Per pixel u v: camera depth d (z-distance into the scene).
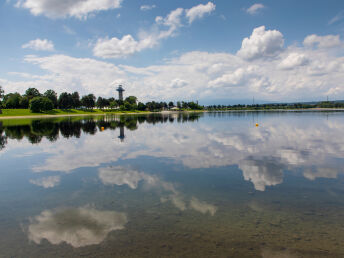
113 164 13.51
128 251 5.14
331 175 10.55
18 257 5.05
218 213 6.88
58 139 25.66
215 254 4.96
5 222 6.72
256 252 5.03
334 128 32.22
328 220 6.36
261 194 8.36
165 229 6.04
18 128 41.56
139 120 66.00
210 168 12.11
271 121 49.66
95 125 46.38
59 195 8.77
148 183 9.87
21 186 10.03
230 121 53.25
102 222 6.52
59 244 5.52
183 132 30.61
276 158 14.27
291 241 5.43
